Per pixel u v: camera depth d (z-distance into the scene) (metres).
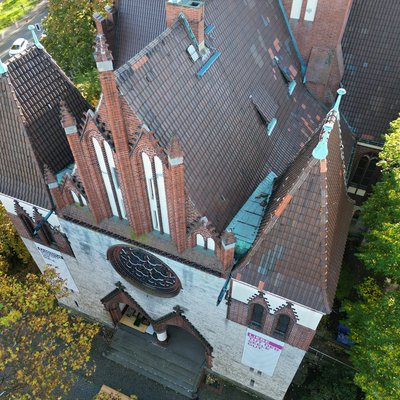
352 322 27.05
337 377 28.14
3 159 23.73
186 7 20.16
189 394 30.20
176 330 32.84
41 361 22.48
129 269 26.17
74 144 18.36
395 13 31.95
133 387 30.62
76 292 31.86
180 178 17.05
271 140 26.62
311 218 16.88
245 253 20.23
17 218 26.78
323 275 18.25
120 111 16.20
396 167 27.23
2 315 23.86
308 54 32.16
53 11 42.81
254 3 28.27
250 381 29.11
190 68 20.69
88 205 22.48
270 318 21.64
